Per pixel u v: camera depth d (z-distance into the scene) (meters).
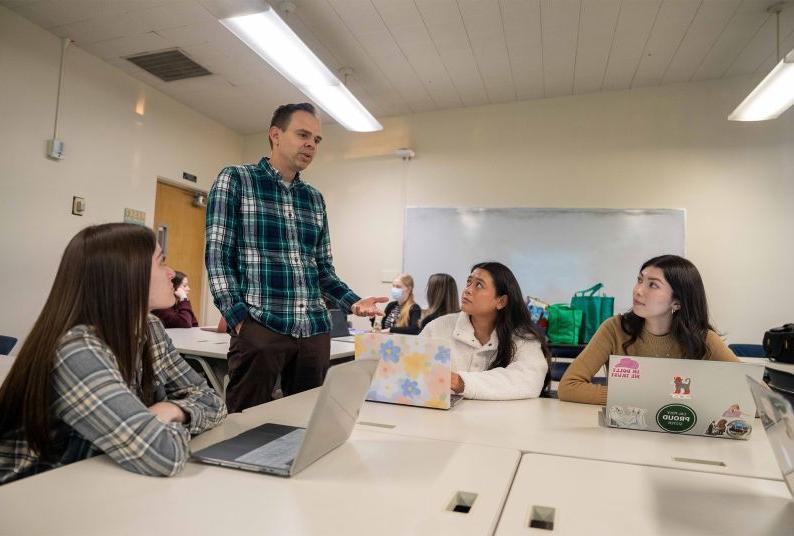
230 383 1.85
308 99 5.12
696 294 1.66
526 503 0.78
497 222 5.39
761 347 3.92
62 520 0.67
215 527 0.66
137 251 1.02
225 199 1.84
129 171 4.64
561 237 5.23
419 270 5.58
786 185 4.82
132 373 1.03
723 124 4.96
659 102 5.11
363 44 4.32
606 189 5.19
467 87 5.13
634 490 0.84
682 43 4.32
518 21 4.00
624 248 5.09
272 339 1.81
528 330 1.81
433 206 5.59
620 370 1.28
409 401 1.47
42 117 3.89
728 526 0.71
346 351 2.82
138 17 3.80
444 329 1.98
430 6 3.80
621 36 4.21
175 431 0.88
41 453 0.95
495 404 1.54
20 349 0.95
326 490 0.80
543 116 5.38
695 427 1.22
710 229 4.95
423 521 0.70
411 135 5.73
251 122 5.78
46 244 3.92
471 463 0.96
